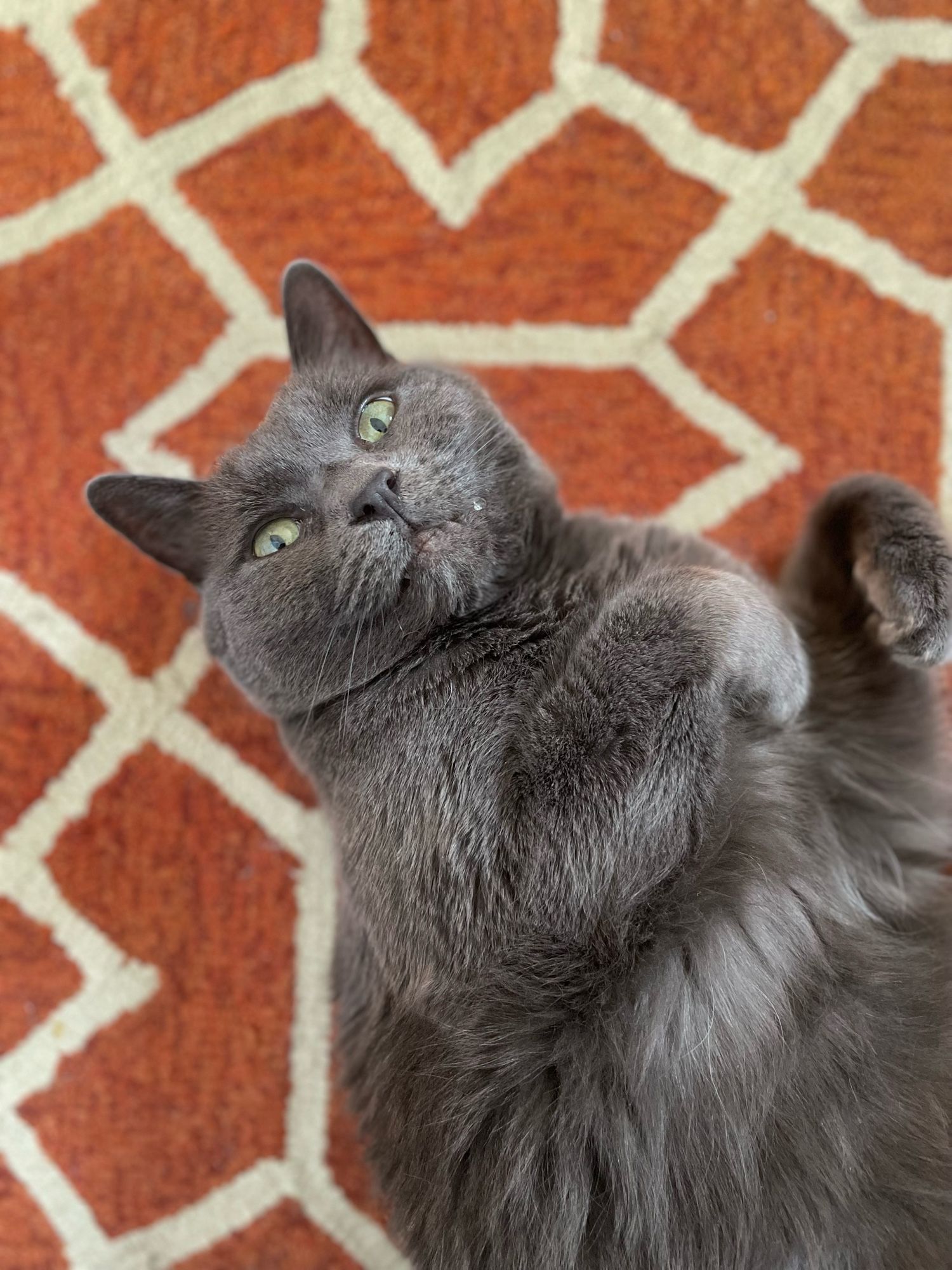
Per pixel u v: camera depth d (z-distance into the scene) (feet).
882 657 1.49
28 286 1.90
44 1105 1.85
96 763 1.89
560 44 1.86
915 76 1.81
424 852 1.32
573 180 1.87
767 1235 1.29
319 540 1.36
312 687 1.41
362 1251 1.80
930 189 1.82
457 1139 1.35
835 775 1.49
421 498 1.34
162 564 1.58
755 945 1.31
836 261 1.83
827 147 1.83
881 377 1.82
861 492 1.50
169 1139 1.84
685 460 1.85
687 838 1.28
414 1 1.87
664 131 1.85
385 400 1.46
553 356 1.87
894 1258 1.29
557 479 1.71
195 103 1.89
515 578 1.44
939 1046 1.34
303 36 1.88
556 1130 1.31
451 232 1.88
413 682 1.38
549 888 1.26
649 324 1.86
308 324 1.59
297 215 1.89
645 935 1.29
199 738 1.88
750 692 1.31
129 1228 1.83
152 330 1.90
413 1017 1.39
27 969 1.87
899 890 1.48
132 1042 1.86
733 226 1.85
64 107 1.90
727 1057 1.30
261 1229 1.82
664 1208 1.30
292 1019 1.85
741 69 1.84
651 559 1.47
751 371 1.85
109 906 1.87
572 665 1.30
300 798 1.86
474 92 1.87
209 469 1.58
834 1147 1.30
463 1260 1.35
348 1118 1.83
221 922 1.86
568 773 1.26
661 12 1.84
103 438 1.90
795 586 1.60
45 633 1.90
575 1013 1.31
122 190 1.90
